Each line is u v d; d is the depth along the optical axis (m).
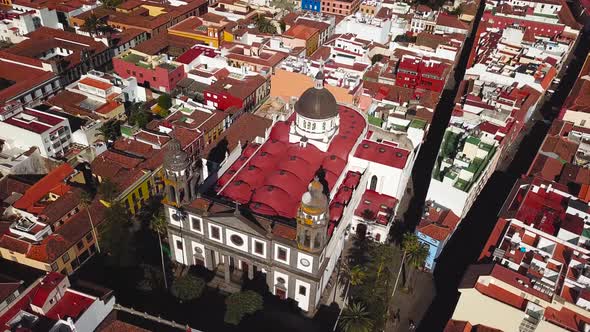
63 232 100.88
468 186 109.25
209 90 156.50
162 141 128.75
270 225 89.06
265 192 97.75
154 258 106.44
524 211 103.44
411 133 132.62
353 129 120.31
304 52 189.25
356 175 112.88
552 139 134.75
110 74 163.62
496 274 84.62
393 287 102.50
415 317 96.75
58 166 121.06
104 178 117.00
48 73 160.38
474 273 87.00
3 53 168.50
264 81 165.88
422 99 153.12
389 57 183.62
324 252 90.75
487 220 120.50
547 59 174.75
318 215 81.00
